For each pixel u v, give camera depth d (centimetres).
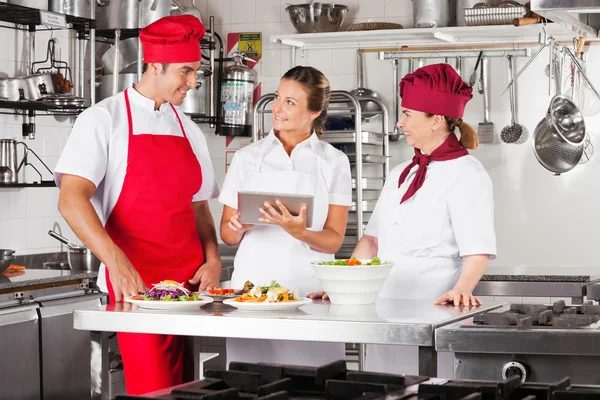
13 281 425
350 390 180
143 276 320
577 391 175
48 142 549
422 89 314
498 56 596
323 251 331
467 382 188
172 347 309
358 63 621
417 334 238
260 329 248
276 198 291
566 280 436
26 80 481
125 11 548
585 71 583
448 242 318
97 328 264
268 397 170
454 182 312
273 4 646
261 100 597
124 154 318
